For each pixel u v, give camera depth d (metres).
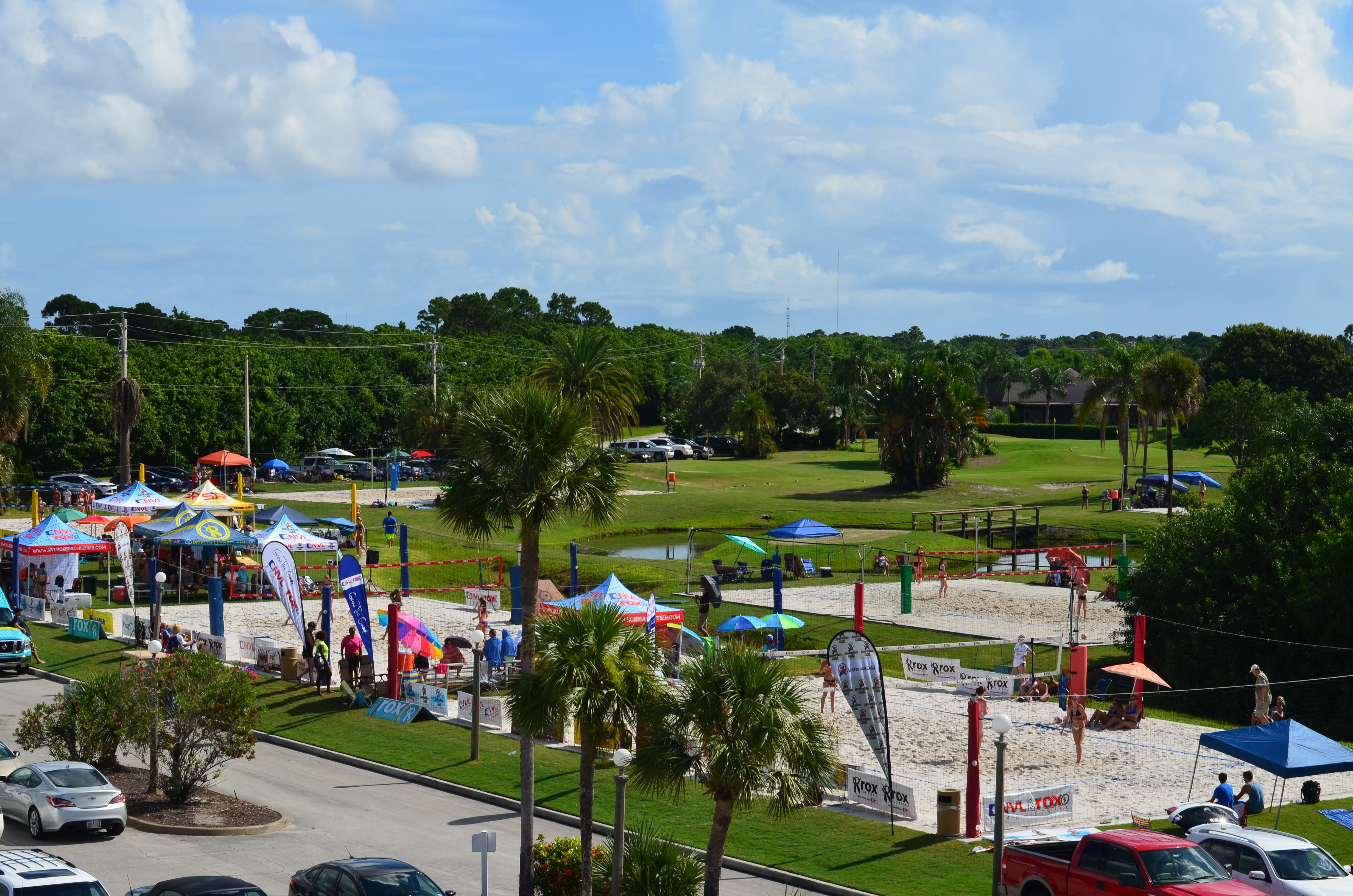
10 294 75.44
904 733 33.19
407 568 55.84
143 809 25.27
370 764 30.16
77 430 95.50
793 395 140.50
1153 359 89.06
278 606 51.06
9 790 23.81
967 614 53.19
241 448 106.25
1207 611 44.41
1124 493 91.12
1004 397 168.75
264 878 21.05
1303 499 45.09
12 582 51.16
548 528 21.83
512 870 22.05
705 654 17.55
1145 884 17.52
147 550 55.78
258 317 183.12
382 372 124.06
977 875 21.80
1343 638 40.41
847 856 22.91
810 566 65.25
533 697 18.75
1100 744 32.41
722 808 17.19
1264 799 27.30
